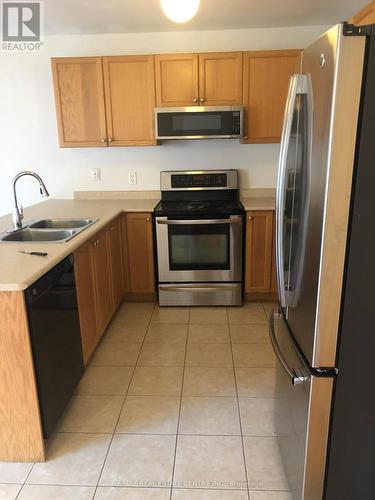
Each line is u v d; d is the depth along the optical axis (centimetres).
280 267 155
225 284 348
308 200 130
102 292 284
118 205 357
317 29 343
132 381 246
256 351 278
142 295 366
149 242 347
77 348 227
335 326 126
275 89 332
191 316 336
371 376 131
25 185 393
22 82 367
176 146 378
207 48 353
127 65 333
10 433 181
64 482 174
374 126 111
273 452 188
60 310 203
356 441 137
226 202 366
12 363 172
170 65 330
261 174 380
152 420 211
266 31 346
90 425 208
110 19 312
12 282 162
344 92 109
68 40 356
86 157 384
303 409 140
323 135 116
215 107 330
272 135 342
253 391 234
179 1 198
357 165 114
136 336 303
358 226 118
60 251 206
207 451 189
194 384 242
